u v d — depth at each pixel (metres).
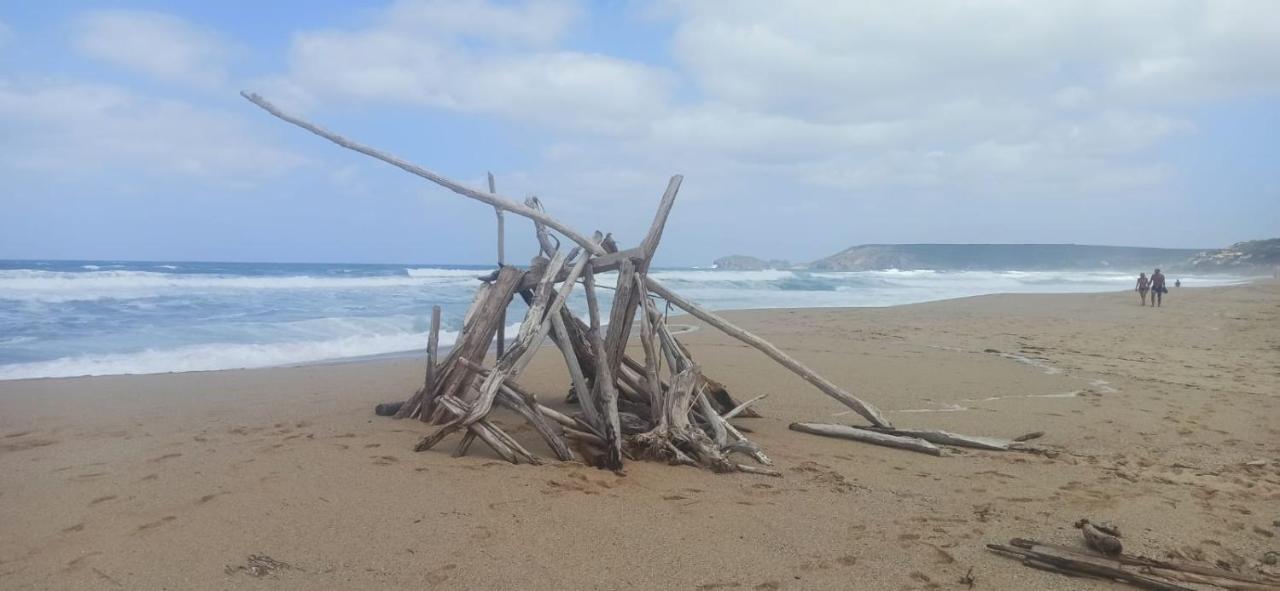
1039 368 10.73
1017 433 6.70
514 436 6.03
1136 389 8.97
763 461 5.38
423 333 14.66
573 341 6.97
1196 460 5.77
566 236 6.58
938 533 4.03
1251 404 8.06
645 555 3.65
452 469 4.89
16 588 3.13
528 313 5.93
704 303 25.56
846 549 3.79
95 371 9.72
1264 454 5.96
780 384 9.06
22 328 13.12
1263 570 3.57
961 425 7.00
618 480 4.88
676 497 4.57
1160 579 3.37
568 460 5.27
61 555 3.45
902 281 46.50
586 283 6.52
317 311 17.52
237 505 4.11
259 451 5.22
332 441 5.55
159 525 3.80
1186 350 13.07
